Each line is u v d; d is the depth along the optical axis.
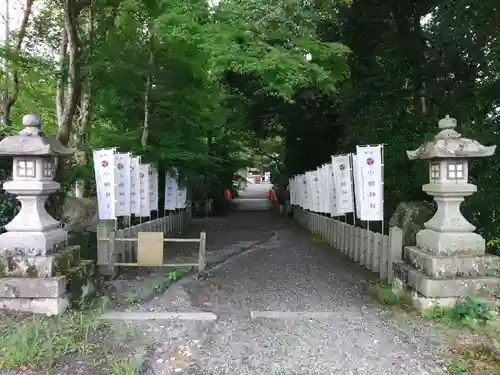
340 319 6.28
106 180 9.51
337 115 17.42
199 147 15.15
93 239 10.05
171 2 7.16
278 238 16.16
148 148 12.83
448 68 11.80
